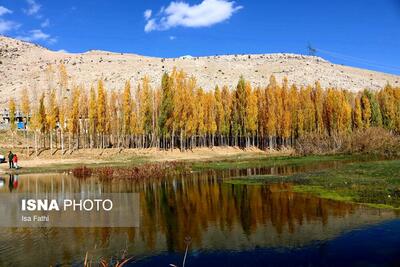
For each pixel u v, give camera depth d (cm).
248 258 1254
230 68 17400
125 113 6906
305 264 1191
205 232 1579
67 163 5409
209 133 7738
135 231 1616
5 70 16038
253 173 3862
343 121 7825
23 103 6812
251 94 7800
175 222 1769
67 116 6469
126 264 1212
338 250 1309
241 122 7962
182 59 18712
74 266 1194
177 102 7000
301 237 1469
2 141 6794
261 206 2098
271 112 7812
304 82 15812
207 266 1188
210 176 3731
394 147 6191
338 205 2036
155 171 4078
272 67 18000
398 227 1567
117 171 3978
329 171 3584
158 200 2402
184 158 6419
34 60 18400
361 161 4688
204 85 14062
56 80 13925
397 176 2917
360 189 2458
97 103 6669
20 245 1416
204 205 2194
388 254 1253
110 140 7531
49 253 1320
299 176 3331
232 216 1870
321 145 6875
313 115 7912
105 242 1455
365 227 1584
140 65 16638
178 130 7238
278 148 8300
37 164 5234
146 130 7081
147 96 7056
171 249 1359
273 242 1419
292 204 2117
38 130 6309
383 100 8831
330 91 7938
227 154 7200
